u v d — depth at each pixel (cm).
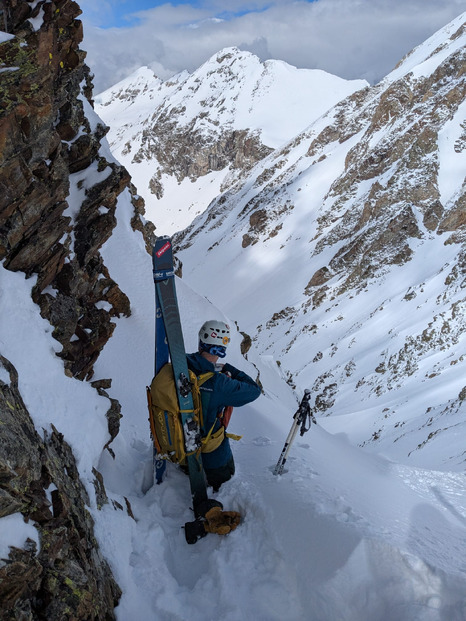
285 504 455
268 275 17425
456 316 7738
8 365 380
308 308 12912
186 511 491
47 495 336
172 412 467
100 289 806
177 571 432
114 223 632
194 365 488
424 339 7694
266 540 438
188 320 1216
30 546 300
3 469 297
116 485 495
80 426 425
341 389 8112
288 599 401
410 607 368
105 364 780
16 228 427
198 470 476
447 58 18300
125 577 390
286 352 11219
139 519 464
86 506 389
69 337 512
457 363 6662
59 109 571
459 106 16062
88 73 947
